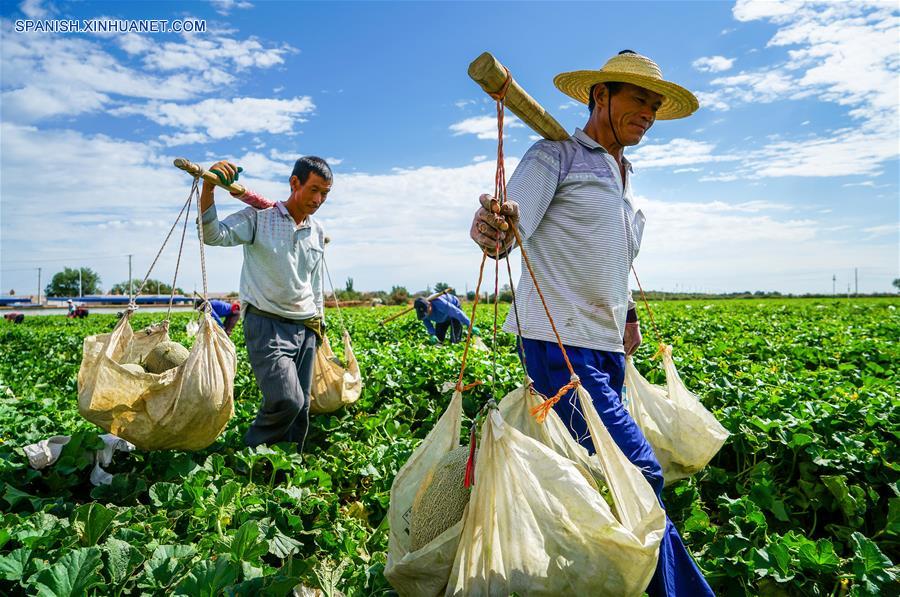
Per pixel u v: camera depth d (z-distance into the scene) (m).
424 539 2.43
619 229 2.85
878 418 4.80
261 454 4.32
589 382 2.73
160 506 3.60
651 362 7.96
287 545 3.22
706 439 3.45
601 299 2.80
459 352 9.53
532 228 2.71
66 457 4.24
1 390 7.50
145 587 2.60
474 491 2.29
